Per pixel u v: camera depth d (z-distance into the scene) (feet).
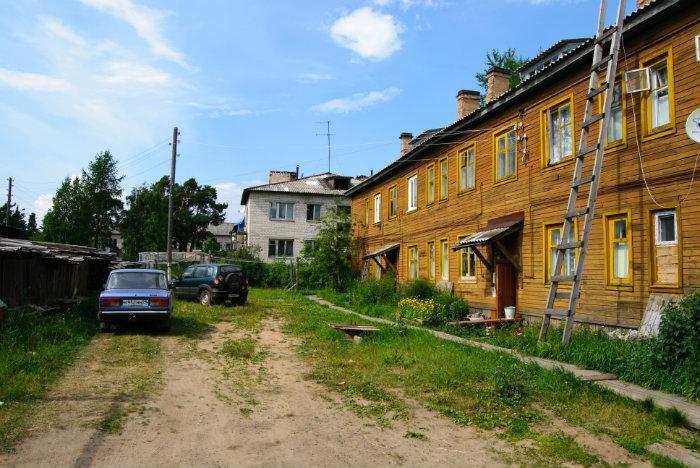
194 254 136.87
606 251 37.11
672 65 32.68
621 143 36.29
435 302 56.44
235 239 184.24
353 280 97.71
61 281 61.00
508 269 50.08
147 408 22.07
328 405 23.82
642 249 34.12
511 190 49.60
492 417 21.98
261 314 59.57
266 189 144.36
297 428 20.27
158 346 37.73
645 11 33.45
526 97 47.73
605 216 37.40
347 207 145.18
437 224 66.08
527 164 47.21
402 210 79.51
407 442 18.98
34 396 23.03
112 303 42.65
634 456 17.92
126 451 17.07
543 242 44.42
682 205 31.37
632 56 36.01
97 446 17.38
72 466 15.64
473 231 56.75
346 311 67.10
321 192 146.20
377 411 22.89
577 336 36.19
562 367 29.19
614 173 36.76
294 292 102.63
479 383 27.55
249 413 22.09
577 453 17.75
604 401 24.13
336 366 32.58
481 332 44.75
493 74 63.36
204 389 26.04
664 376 26.25
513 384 25.52
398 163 77.36
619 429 20.49
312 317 57.98
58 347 33.88
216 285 66.80
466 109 70.54
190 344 39.27
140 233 189.37
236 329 47.96
